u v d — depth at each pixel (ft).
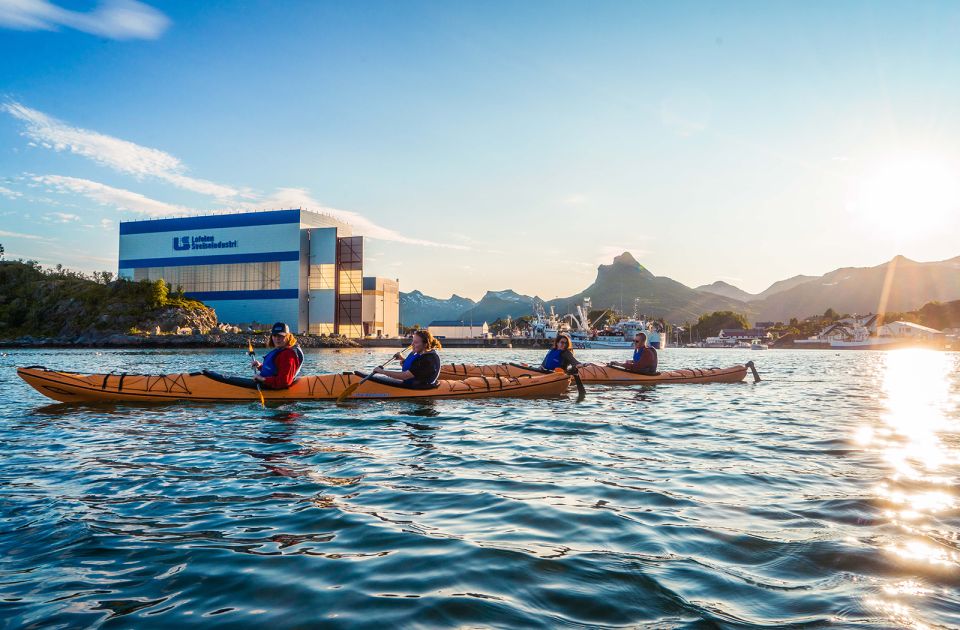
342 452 22.16
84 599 9.50
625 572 10.64
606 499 15.64
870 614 8.91
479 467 19.67
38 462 20.26
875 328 501.15
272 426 28.63
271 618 8.86
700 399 43.06
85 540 12.30
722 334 623.77
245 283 279.08
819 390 54.08
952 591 9.73
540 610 9.16
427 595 9.67
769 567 10.85
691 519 13.83
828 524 13.37
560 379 44.19
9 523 13.42
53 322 288.51
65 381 36.60
